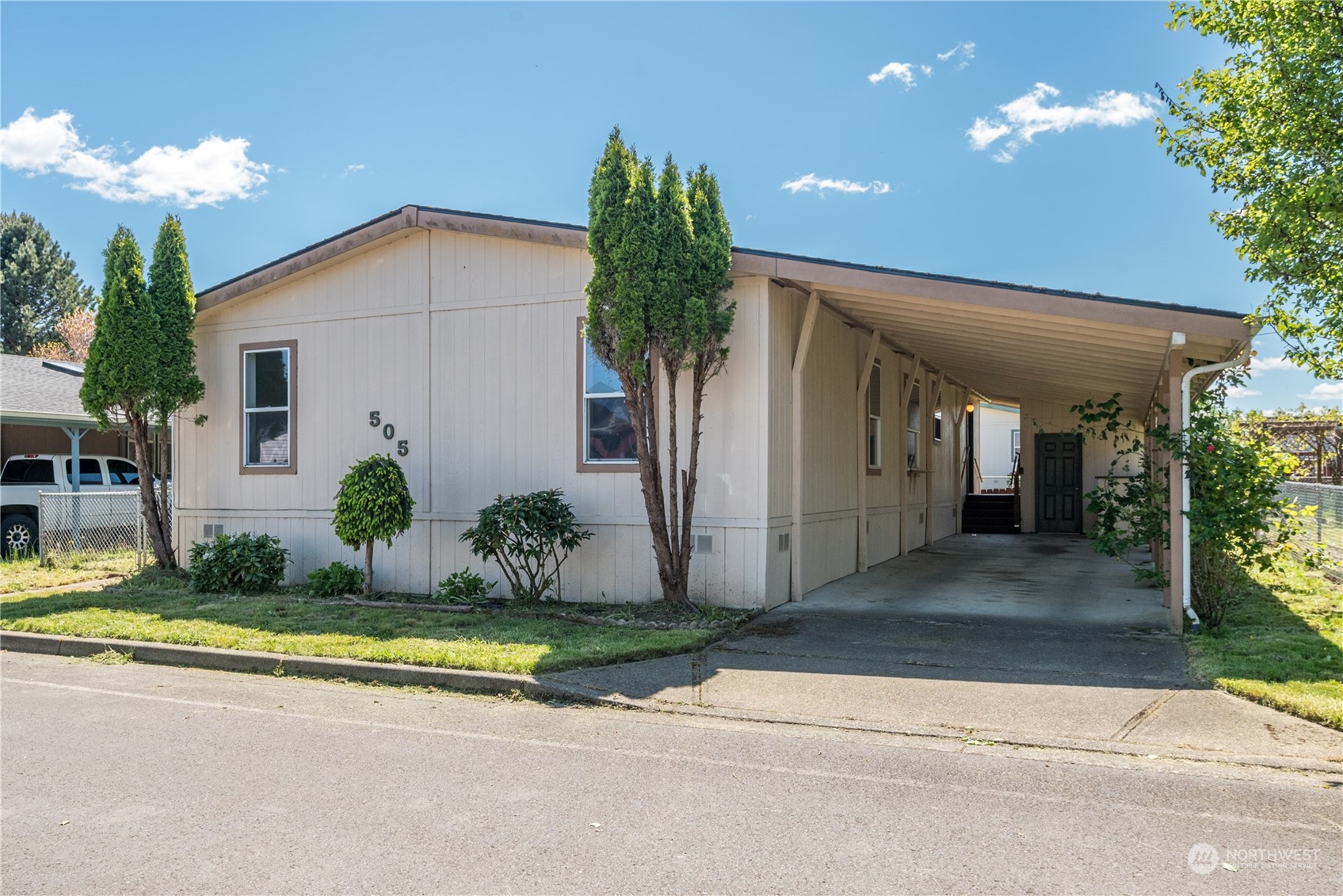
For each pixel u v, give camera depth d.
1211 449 8.05
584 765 5.08
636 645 7.70
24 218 45.50
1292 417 17.88
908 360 16.16
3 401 16.58
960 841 4.02
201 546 11.31
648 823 4.23
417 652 7.44
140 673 7.57
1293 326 9.60
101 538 14.86
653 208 8.74
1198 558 8.37
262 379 11.95
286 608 9.73
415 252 11.06
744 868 3.75
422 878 3.66
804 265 9.05
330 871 3.73
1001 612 9.60
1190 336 7.72
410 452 11.04
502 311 10.61
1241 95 10.08
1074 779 4.82
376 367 11.24
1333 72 9.16
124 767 5.04
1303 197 8.98
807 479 10.87
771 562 9.67
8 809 4.41
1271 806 4.42
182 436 12.38
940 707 6.11
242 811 4.38
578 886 3.60
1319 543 8.99
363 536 10.16
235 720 6.05
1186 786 4.70
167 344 11.59
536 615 9.24
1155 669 6.96
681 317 8.72
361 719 6.09
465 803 4.49
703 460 9.71
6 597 10.90
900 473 15.61
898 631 8.59
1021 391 19.94
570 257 10.30
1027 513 21.06
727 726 5.88
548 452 10.37
